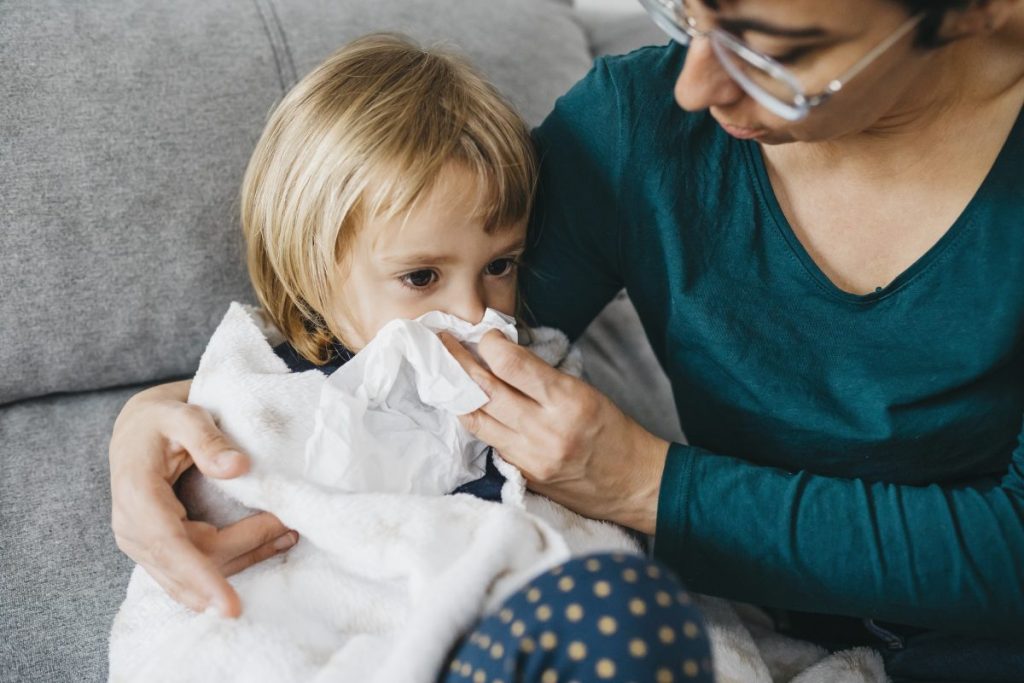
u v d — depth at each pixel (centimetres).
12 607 84
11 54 93
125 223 97
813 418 83
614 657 52
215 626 72
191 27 103
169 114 99
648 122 85
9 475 90
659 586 55
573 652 53
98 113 96
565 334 102
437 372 81
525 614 55
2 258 91
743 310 83
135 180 97
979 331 76
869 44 58
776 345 83
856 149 75
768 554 79
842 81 59
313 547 81
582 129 89
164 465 80
